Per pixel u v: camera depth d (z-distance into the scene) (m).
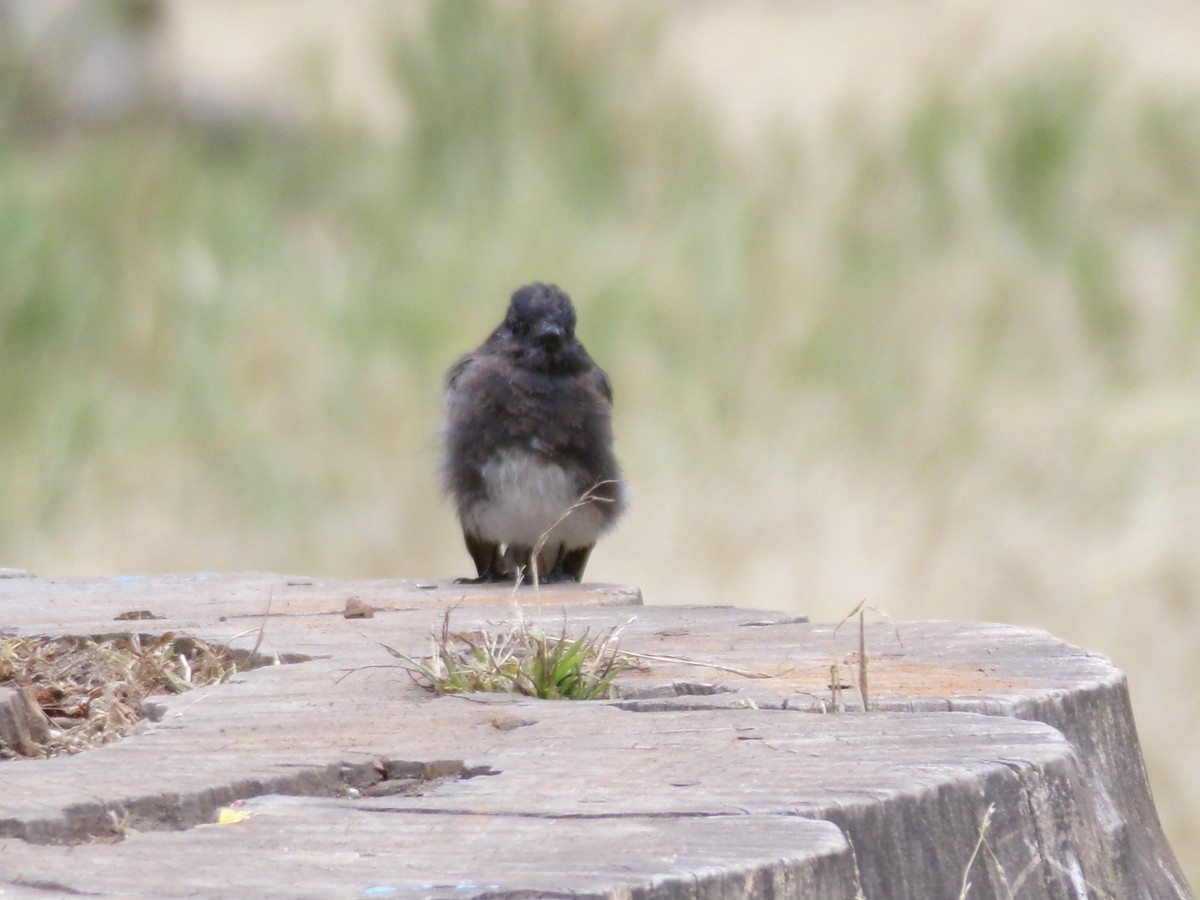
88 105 23.45
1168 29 30.22
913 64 21.61
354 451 13.53
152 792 3.87
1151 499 13.27
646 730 4.50
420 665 5.25
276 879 3.24
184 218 17.28
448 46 20.48
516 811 3.73
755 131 20.62
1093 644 11.93
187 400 14.16
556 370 8.98
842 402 14.16
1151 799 5.25
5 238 15.67
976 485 13.13
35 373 14.83
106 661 5.85
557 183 18.88
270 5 36.12
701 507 12.53
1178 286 17.02
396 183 19.19
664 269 15.99
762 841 3.47
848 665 5.46
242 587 7.65
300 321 15.33
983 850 3.93
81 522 12.88
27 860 3.40
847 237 16.66
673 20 23.11
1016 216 18.25
